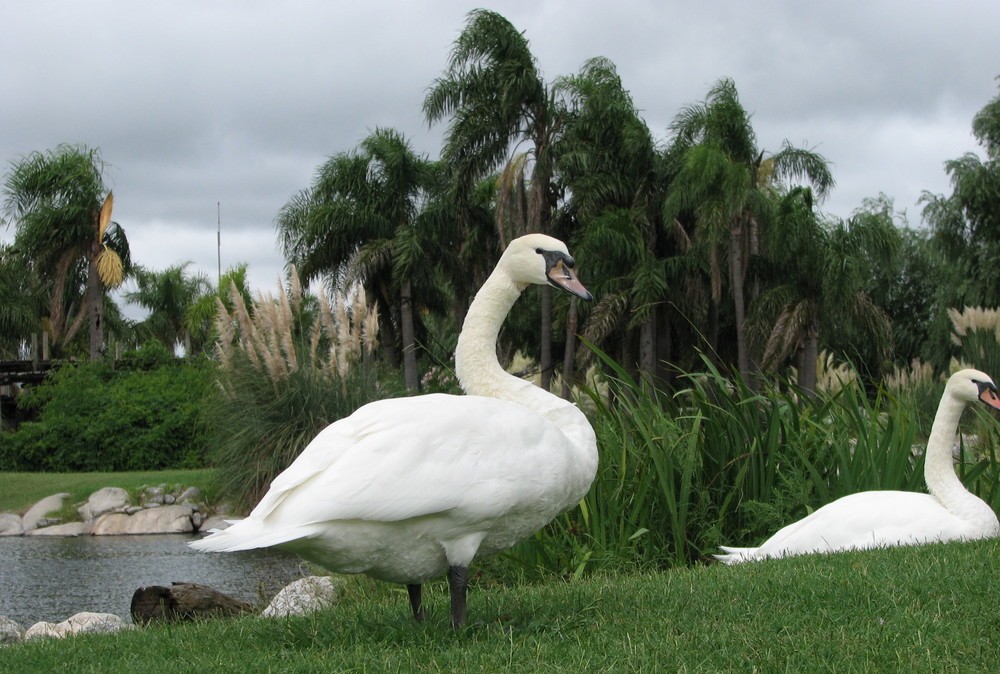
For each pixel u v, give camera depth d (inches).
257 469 751.1
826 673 162.4
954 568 232.7
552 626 196.5
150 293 2477.9
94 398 1250.6
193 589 332.5
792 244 1026.1
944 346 1467.8
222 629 225.1
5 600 521.3
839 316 1088.2
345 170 1338.6
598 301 1112.8
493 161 1182.9
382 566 184.9
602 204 1120.8
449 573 188.9
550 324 1261.1
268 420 772.0
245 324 793.6
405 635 192.2
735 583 233.1
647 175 1130.7
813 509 357.1
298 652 187.3
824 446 378.9
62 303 1598.2
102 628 322.0
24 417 1756.9
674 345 1250.6
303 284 1358.3
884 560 249.0
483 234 1320.1
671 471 350.3
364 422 183.6
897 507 296.4
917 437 573.3
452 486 177.5
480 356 217.6
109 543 755.4
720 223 1005.2
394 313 1418.6
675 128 1135.0
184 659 191.8
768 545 304.5
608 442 362.3
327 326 810.2
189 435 1204.5
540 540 343.0
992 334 873.5
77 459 1209.4
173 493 885.2
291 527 169.6
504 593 251.8
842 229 1047.0
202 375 1245.1
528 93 1144.2
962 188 1341.0
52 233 1507.1
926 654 168.1
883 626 186.7
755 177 1075.3
